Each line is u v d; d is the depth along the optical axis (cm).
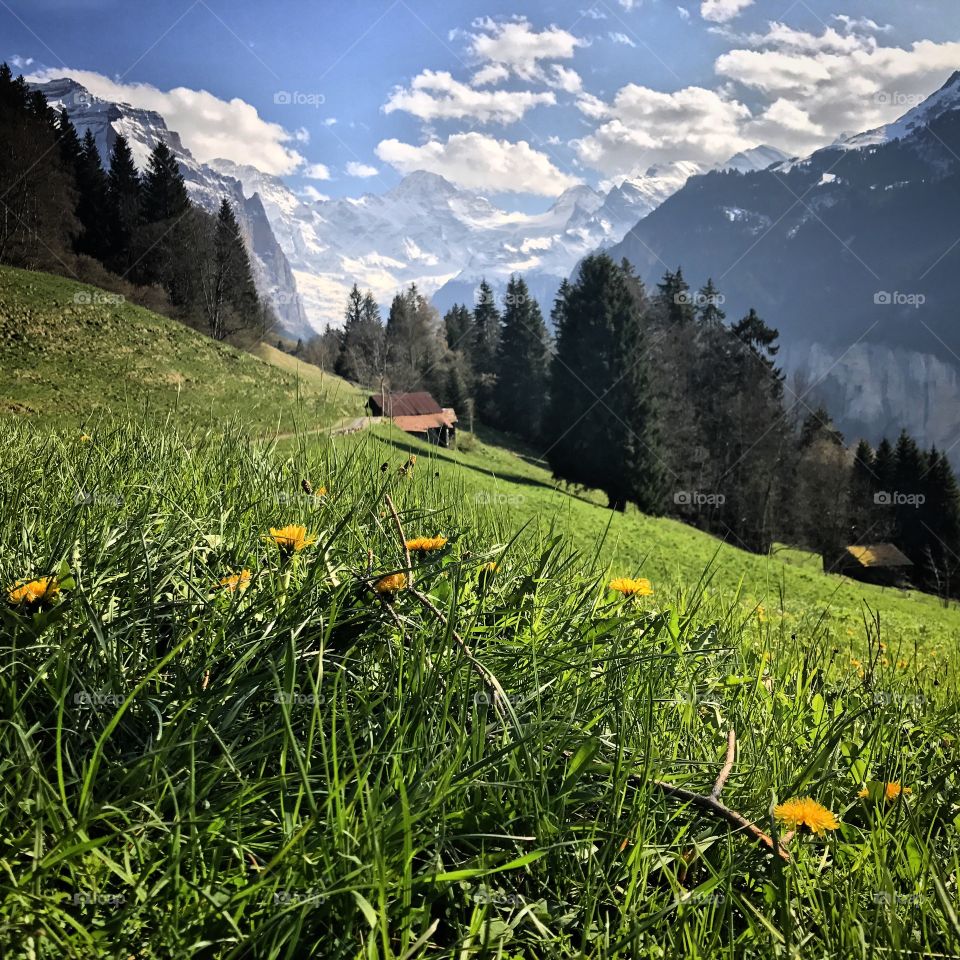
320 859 134
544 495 3944
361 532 256
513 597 240
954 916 130
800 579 2769
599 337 5634
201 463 370
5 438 421
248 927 128
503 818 157
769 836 159
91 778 133
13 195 7675
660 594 332
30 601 184
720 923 140
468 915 144
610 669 199
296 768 160
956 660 471
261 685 170
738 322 7238
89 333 5041
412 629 204
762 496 6412
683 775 186
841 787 206
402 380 7144
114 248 8894
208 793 149
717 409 6838
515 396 8981
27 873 121
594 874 150
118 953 118
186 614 202
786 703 250
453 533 278
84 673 175
